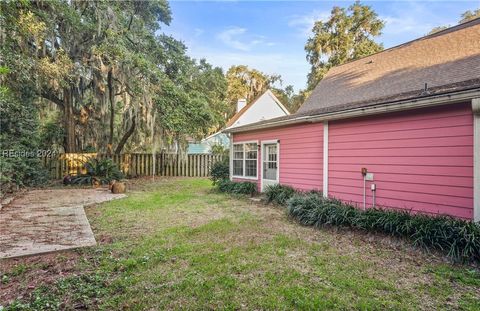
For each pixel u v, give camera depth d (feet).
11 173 29.60
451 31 26.81
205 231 16.43
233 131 35.04
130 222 18.75
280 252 12.97
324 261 12.04
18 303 8.54
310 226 17.67
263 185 30.89
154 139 41.01
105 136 49.29
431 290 9.57
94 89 41.73
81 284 9.77
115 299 8.86
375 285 9.87
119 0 39.45
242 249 13.34
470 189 14.20
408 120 17.04
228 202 26.76
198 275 10.55
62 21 34.24
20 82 29.96
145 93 37.50
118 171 42.34
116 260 11.98
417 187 16.55
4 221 18.60
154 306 8.52
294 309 8.38
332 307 8.47
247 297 9.01
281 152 28.48
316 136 24.14
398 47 31.04
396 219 14.74
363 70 31.55
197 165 53.83
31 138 34.53
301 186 25.86
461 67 20.95
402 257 12.55
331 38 65.41
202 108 41.88
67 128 42.52
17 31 25.50
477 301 8.87
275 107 72.02
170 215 20.92
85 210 22.56
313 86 68.69
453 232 12.50
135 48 40.47
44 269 11.17
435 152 15.71
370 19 63.05
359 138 20.13
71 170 42.47
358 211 16.79
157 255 12.48
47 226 17.39
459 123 14.69
